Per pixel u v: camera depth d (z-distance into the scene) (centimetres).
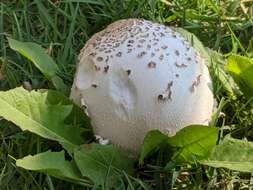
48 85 40
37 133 32
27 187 33
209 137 32
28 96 33
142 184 33
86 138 35
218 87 39
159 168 34
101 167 32
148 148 33
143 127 33
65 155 35
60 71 40
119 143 33
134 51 33
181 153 33
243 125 39
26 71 40
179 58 33
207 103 34
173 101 32
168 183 34
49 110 33
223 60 41
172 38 34
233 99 40
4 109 32
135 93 32
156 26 35
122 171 33
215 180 34
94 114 33
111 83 33
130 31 34
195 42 41
